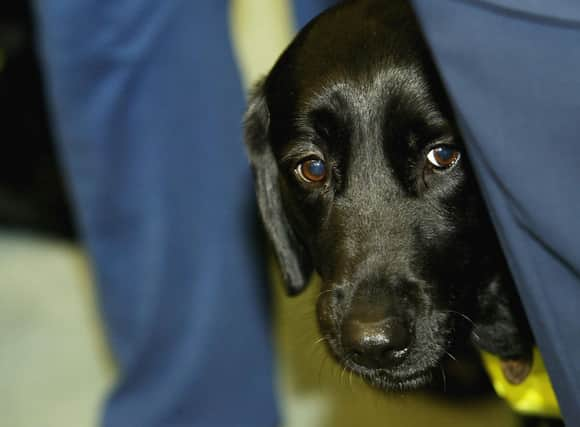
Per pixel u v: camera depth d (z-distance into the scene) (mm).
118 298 5457
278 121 4105
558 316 2992
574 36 2643
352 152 3758
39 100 7270
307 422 5781
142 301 5418
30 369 6500
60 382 6328
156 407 5605
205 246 5434
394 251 3660
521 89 2746
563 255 2848
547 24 2660
